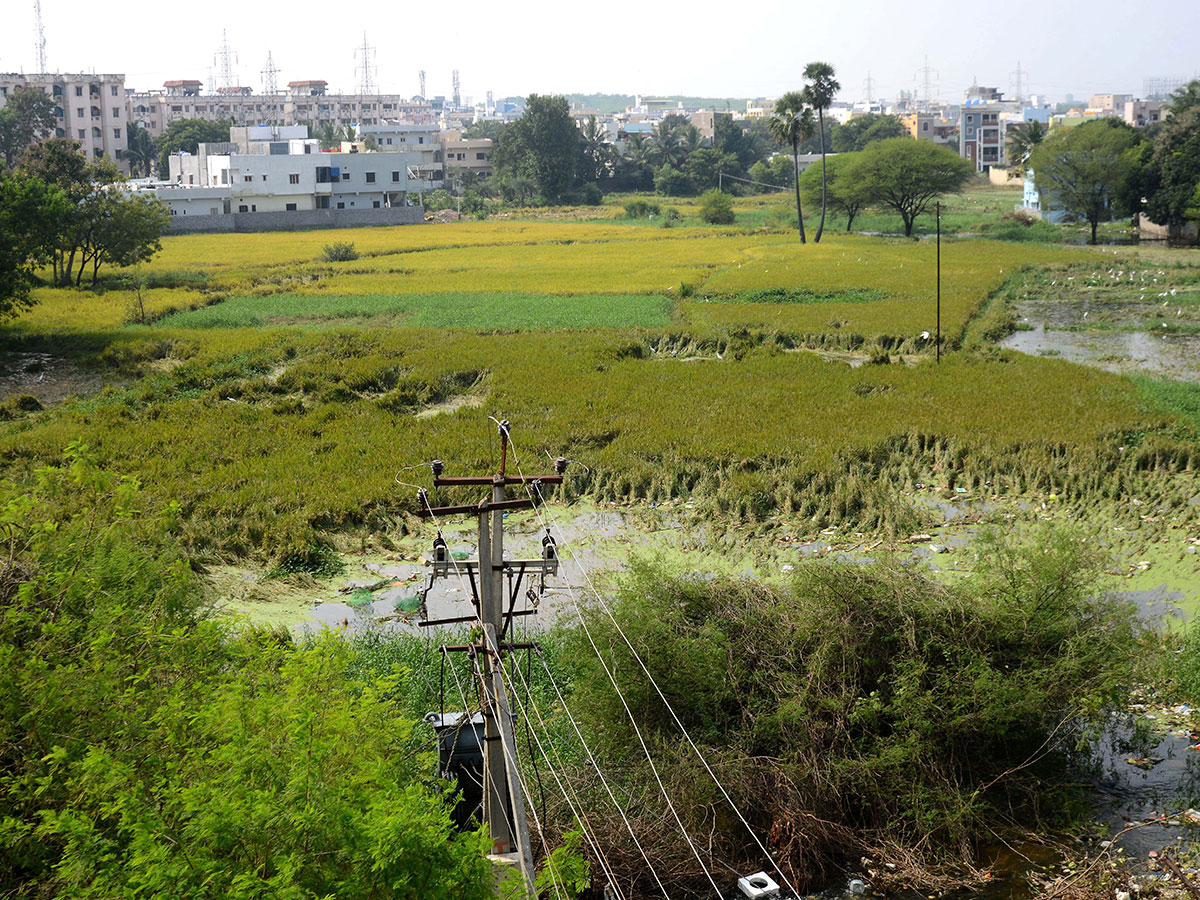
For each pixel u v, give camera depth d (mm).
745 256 79688
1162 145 84750
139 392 36031
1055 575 13664
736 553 21938
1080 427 28734
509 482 10531
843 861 11977
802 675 13180
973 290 58719
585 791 12164
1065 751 13516
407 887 6891
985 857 11984
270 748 7824
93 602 10664
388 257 82125
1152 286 62344
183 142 142875
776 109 90188
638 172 159875
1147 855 11719
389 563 21859
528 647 10367
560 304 55875
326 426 31422
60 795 8734
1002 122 176750
